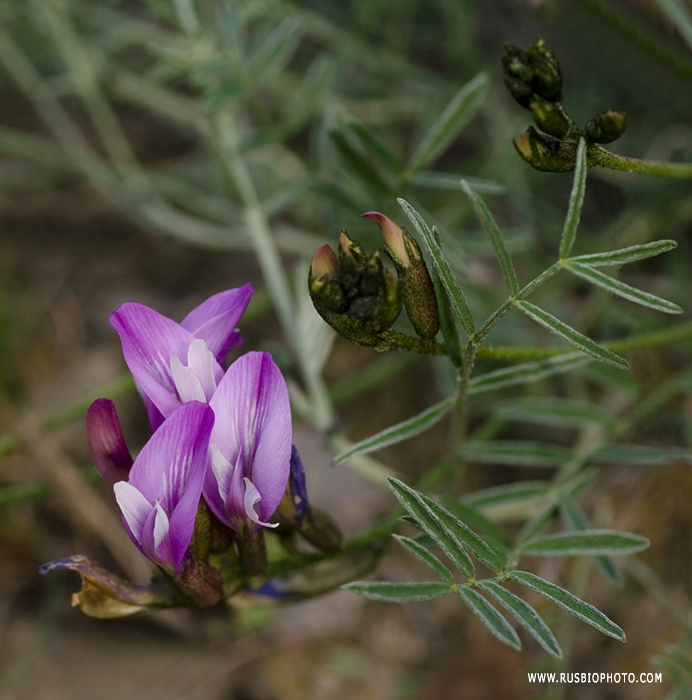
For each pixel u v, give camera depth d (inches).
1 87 21.5
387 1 16.7
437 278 10.1
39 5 16.2
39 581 15.1
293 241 16.3
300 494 10.5
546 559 13.3
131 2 19.3
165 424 9.8
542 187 15.9
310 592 10.8
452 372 13.3
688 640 11.8
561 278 14.4
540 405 12.3
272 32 13.5
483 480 15.1
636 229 14.4
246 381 9.9
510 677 13.1
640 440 13.6
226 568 10.4
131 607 10.3
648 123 14.0
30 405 15.7
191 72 13.3
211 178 17.8
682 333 11.3
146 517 9.9
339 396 14.3
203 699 13.9
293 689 13.8
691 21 11.3
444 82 16.7
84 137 21.0
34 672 14.2
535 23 12.6
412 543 10.1
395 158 12.3
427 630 13.9
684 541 13.2
